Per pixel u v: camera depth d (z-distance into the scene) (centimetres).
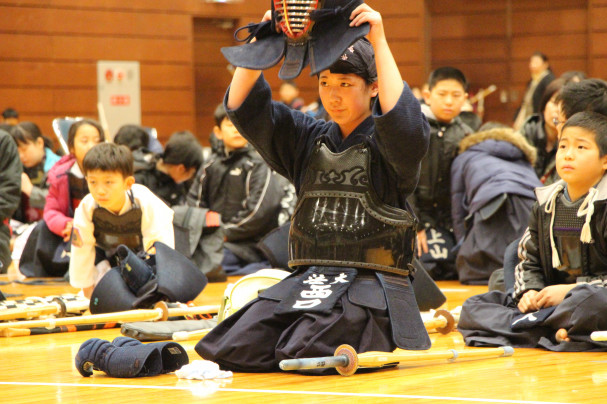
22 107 3331
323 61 616
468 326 847
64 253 1636
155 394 573
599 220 785
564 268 812
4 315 949
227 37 3681
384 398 546
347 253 659
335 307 648
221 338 665
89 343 659
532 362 702
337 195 664
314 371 637
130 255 1039
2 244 1388
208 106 3688
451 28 3828
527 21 3791
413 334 655
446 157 1572
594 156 785
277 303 662
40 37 3347
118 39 3456
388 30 3756
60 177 1639
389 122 628
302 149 695
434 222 1599
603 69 3697
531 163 1509
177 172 1736
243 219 1666
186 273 1064
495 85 3822
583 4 3719
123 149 1096
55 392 591
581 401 535
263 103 673
